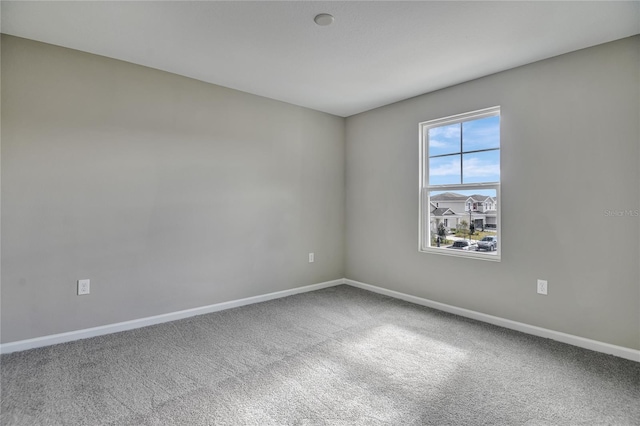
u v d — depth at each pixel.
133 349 2.51
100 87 2.74
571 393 1.94
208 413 1.75
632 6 1.98
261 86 3.43
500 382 2.05
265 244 3.80
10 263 2.42
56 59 2.56
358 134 4.41
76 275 2.66
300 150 4.11
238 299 3.59
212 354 2.44
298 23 2.22
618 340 2.40
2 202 2.38
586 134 2.52
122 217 2.86
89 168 2.71
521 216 2.87
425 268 3.64
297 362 2.32
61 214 2.59
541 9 2.02
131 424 1.67
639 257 2.31
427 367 2.25
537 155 2.77
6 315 2.41
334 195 4.50
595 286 2.49
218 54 2.70
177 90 3.14
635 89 2.32
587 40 2.40
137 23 2.23
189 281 3.24
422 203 3.70
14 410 1.76
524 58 2.71
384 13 2.09
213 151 3.38
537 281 2.78
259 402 1.85
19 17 2.15
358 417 1.72
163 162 3.07
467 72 3.02
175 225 3.15
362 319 3.19
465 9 2.04
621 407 1.81
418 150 3.68
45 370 2.18
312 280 4.29
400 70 2.98
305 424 1.67
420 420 1.70
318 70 3.00
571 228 2.60
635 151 2.32
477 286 3.19
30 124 2.47
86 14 2.12
